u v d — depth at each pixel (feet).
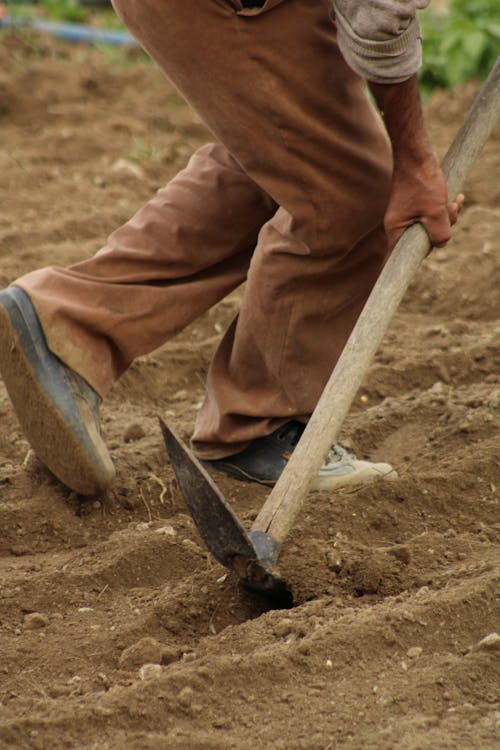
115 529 40.91
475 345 54.60
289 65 34.76
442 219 36.42
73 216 71.67
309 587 35.91
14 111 90.94
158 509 42.04
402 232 36.83
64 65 98.89
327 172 36.42
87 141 84.58
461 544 37.45
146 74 98.48
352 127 36.29
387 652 31.83
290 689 30.53
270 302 38.91
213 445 42.50
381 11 32.37
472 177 77.15
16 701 30.42
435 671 30.76
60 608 35.65
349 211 37.09
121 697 29.89
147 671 31.27
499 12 96.17
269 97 35.04
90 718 29.40
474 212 72.13
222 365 41.81
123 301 40.24
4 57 99.50
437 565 36.35
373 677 30.91
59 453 40.01
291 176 36.40
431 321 60.59
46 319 38.91
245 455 42.45
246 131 35.83
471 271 63.41
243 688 30.53
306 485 34.96
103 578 36.88
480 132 37.96
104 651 33.17
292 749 28.27
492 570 35.01
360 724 29.09
